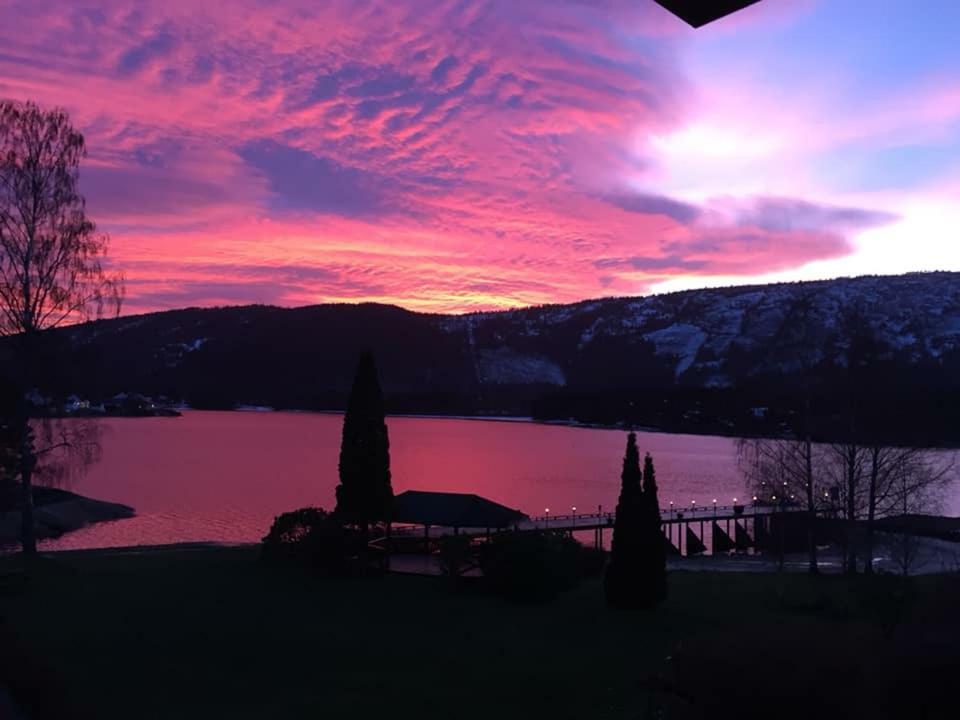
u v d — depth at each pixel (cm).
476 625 2745
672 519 7406
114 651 2303
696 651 1927
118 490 10450
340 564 3412
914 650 1568
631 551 3011
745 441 5731
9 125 3428
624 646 2511
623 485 3081
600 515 6925
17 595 2905
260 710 1938
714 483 12850
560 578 3259
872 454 4831
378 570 3409
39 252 3488
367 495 3541
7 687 1570
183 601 2905
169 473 12700
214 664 2255
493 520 3800
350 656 2375
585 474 14212
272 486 11088
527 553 3158
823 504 5509
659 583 3008
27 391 3528
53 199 3522
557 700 2030
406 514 3850
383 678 2197
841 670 1691
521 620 2827
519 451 19675
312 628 2636
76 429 3850
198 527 7619
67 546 6384
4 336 3453
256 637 2522
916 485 4553
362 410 3584
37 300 3516
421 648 2470
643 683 1812
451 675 2222
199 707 1927
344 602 2994
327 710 1950
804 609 2975
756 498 7894
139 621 2623
